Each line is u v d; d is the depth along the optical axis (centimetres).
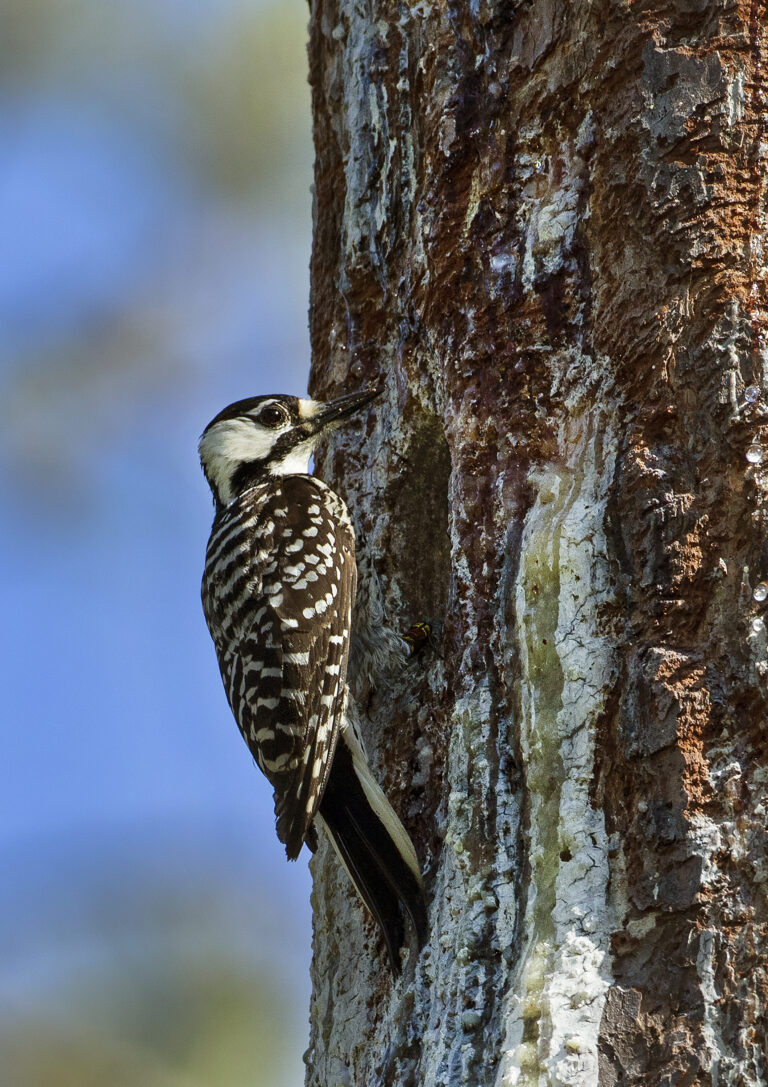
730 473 909
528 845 929
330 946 1166
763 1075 776
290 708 1155
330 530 1234
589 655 934
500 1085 836
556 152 1065
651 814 862
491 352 1073
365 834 1088
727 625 880
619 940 854
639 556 927
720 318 938
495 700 994
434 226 1130
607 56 1022
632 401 973
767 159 959
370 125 1261
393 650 1204
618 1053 813
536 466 1030
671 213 968
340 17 1324
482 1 1120
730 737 859
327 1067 1118
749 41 977
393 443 1230
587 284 1029
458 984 921
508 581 1009
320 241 1364
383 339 1266
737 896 823
